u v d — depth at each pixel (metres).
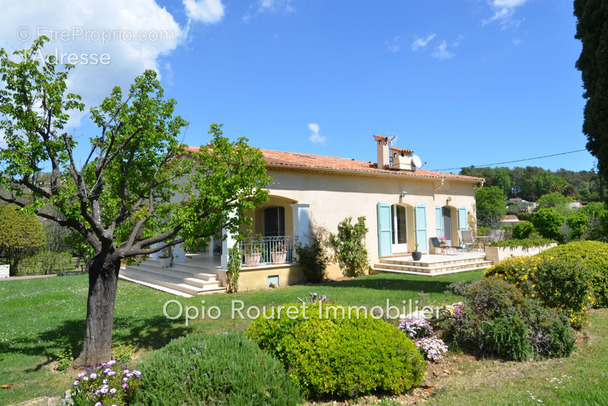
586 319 6.65
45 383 4.73
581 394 3.80
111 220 6.86
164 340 6.38
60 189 5.27
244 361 3.71
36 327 7.56
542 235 20.75
